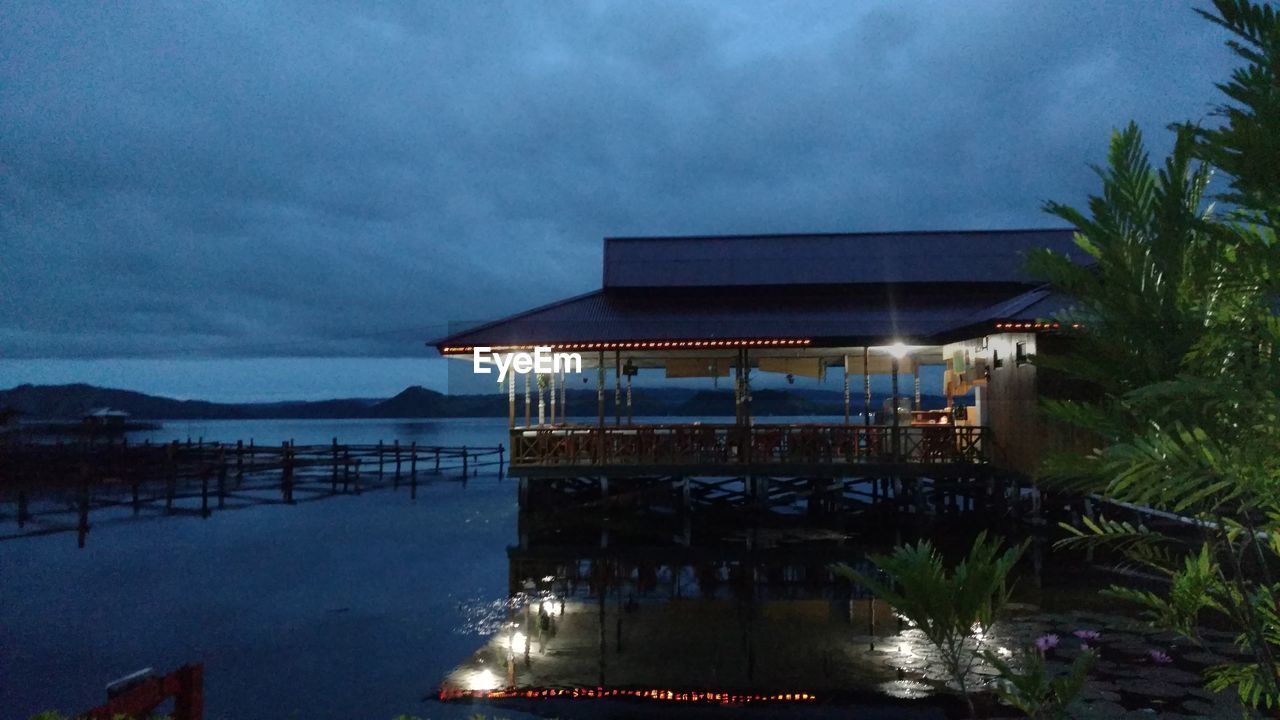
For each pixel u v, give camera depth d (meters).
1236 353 2.54
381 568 16.70
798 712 8.17
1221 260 2.47
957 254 22.66
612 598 13.48
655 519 20.73
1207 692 7.87
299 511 26.86
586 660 10.06
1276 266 2.35
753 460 18.88
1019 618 11.04
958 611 2.79
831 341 18.02
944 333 17.36
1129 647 9.53
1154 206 2.72
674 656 10.13
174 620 12.75
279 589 14.87
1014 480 16.97
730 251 23.62
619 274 22.47
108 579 16.09
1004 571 2.77
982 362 18.52
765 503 19.20
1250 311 2.51
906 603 2.85
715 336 18.16
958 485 18.72
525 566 16.41
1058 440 14.41
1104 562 14.71
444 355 19.12
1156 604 3.19
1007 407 16.83
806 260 22.84
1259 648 2.79
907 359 22.83
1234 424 2.41
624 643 10.79
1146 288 2.68
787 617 11.98
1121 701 7.69
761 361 22.81
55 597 14.47
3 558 18.66
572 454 19.22
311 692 9.19
